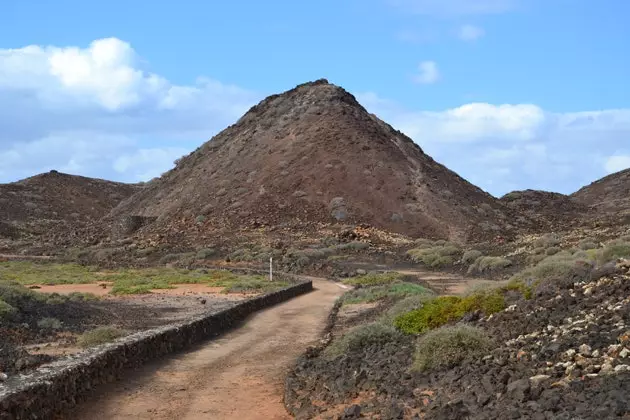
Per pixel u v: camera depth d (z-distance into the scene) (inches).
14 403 392.5
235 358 743.1
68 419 460.1
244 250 3289.9
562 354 401.4
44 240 5049.2
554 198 5979.3
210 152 5944.9
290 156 4948.3
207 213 4451.3
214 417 480.1
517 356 433.4
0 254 4165.8
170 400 533.0
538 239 2514.8
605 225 2962.6
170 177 5925.2
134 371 644.1
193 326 866.1
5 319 961.5
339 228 3878.0
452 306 648.4
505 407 328.5
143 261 3363.7
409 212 4175.7
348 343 639.8
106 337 812.0
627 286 512.4
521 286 680.4
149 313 1243.2
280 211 4259.4
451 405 353.1
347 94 6220.5
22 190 7564.0
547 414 300.8
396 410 383.2
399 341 631.8
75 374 502.3
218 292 1786.4
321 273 2511.1
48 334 927.7
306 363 636.7
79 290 1855.3
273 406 511.8
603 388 319.9
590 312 486.3
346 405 455.8
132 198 6146.7
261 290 1812.3
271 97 6525.6
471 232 3973.9
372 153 4830.2
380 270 2458.2
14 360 659.4
